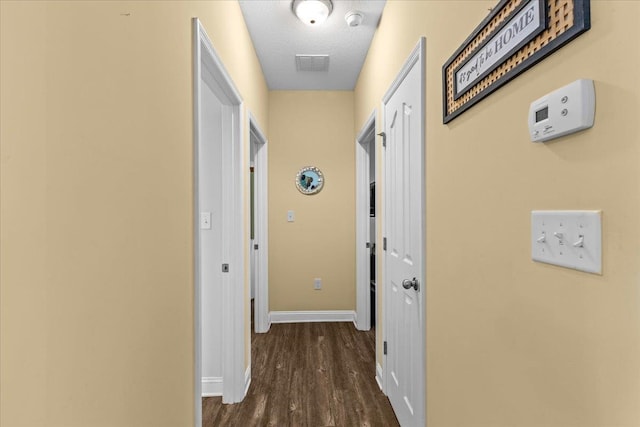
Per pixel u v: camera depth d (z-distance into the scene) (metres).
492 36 0.84
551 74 0.65
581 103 0.56
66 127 0.60
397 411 1.83
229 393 2.01
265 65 2.92
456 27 1.07
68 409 0.60
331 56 2.76
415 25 1.47
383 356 2.13
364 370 2.43
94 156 0.67
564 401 0.63
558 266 0.64
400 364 1.78
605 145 0.53
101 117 0.69
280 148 3.52
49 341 0.56
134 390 0.82
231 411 1.92
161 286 0.97
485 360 0.92
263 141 3.21
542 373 0.69
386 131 2.07
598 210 0.55
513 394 0.79
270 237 3.52
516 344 0.78
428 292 1.35
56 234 0.58
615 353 0.52
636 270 0.49
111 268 0.73
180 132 1.11
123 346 0.77
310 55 2.73
